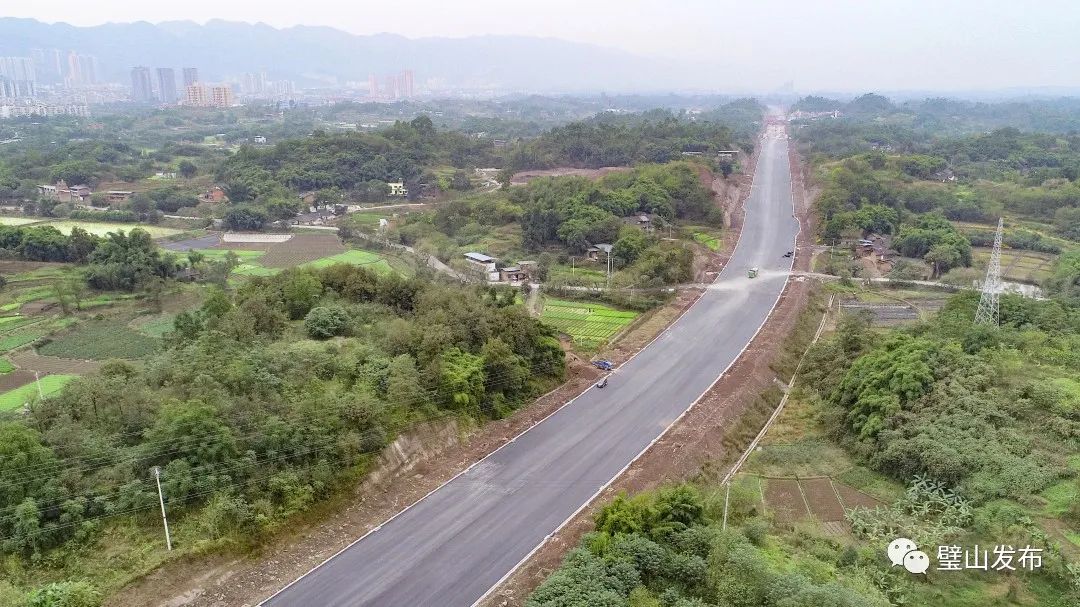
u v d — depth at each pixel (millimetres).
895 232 120500
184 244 127188
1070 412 49781
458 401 51750
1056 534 39750
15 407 58406
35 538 34031
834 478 50781
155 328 81562
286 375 48219
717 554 36219
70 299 88625
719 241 120312
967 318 69625
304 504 40719
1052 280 96750
